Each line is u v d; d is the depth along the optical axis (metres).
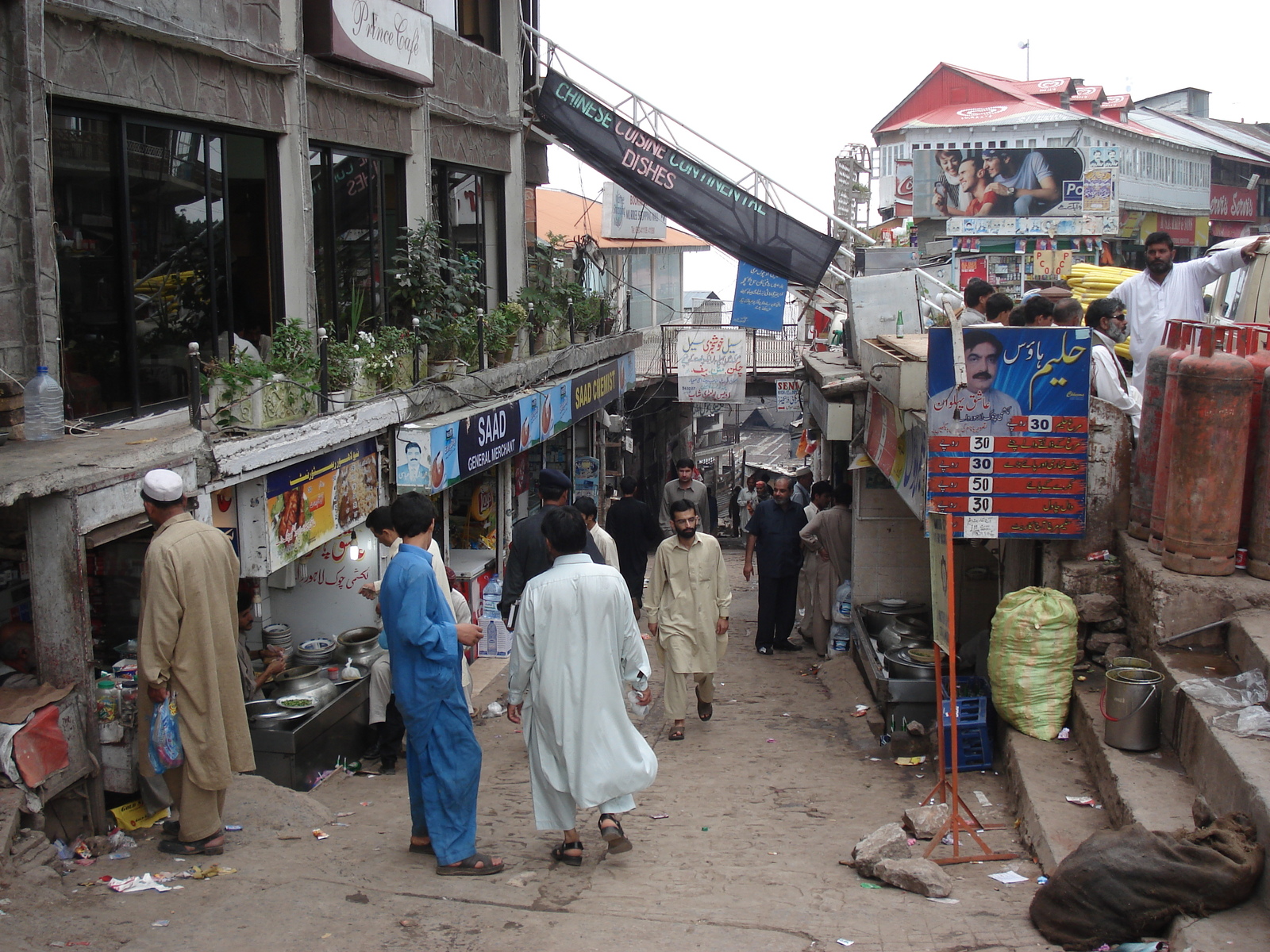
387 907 4.63
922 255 22.50
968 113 34.41
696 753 7.91
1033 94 36.16
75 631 5.12
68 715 5.07
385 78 10.44
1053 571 6.79
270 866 5.07
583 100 13.81
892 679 7.80
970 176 25.34
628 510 10.92
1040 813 5.24
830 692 9.64
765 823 6.14
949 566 5.39
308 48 8.96
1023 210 25.22
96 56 6.58
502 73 13.74
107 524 5.36
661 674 10.79
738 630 13.15
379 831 5.88
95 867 4.96
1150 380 6.44
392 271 10.68
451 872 5.09
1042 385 6.50
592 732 5.16
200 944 4.15
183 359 7.66
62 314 6.50
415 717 5.04
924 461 6.93
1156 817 4.65
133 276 7.05
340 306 10.05
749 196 13.94
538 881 5.04
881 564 10.64
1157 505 6.28
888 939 4.20
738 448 42.62
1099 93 34.66
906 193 34.47
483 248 13.87
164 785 5.56
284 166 8.73
